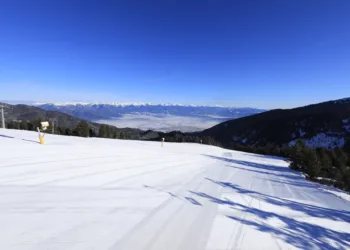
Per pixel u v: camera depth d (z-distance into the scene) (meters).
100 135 64.25
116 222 4.41
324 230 5.25
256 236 4.42
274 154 60.47
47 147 12.45
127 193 6.36
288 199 7.98
